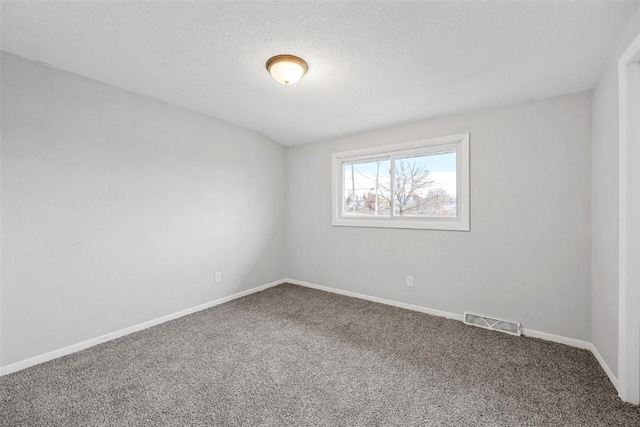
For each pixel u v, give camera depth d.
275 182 3.93
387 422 1.42
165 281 2.69
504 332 2.45
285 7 1.38
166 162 2.69
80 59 1.91
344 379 1.78
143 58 1.89
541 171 2.34
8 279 1.83
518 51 1.73
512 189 2.46
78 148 2.13
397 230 3.12
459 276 2.73
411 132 3.04
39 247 1.95
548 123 2.31
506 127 2.49
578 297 2.19
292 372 1.86
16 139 1.86
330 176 3.69
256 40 1.67
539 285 2.35
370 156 3.38
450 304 2.79
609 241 1.76
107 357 2.04
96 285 2.23
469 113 2.68
